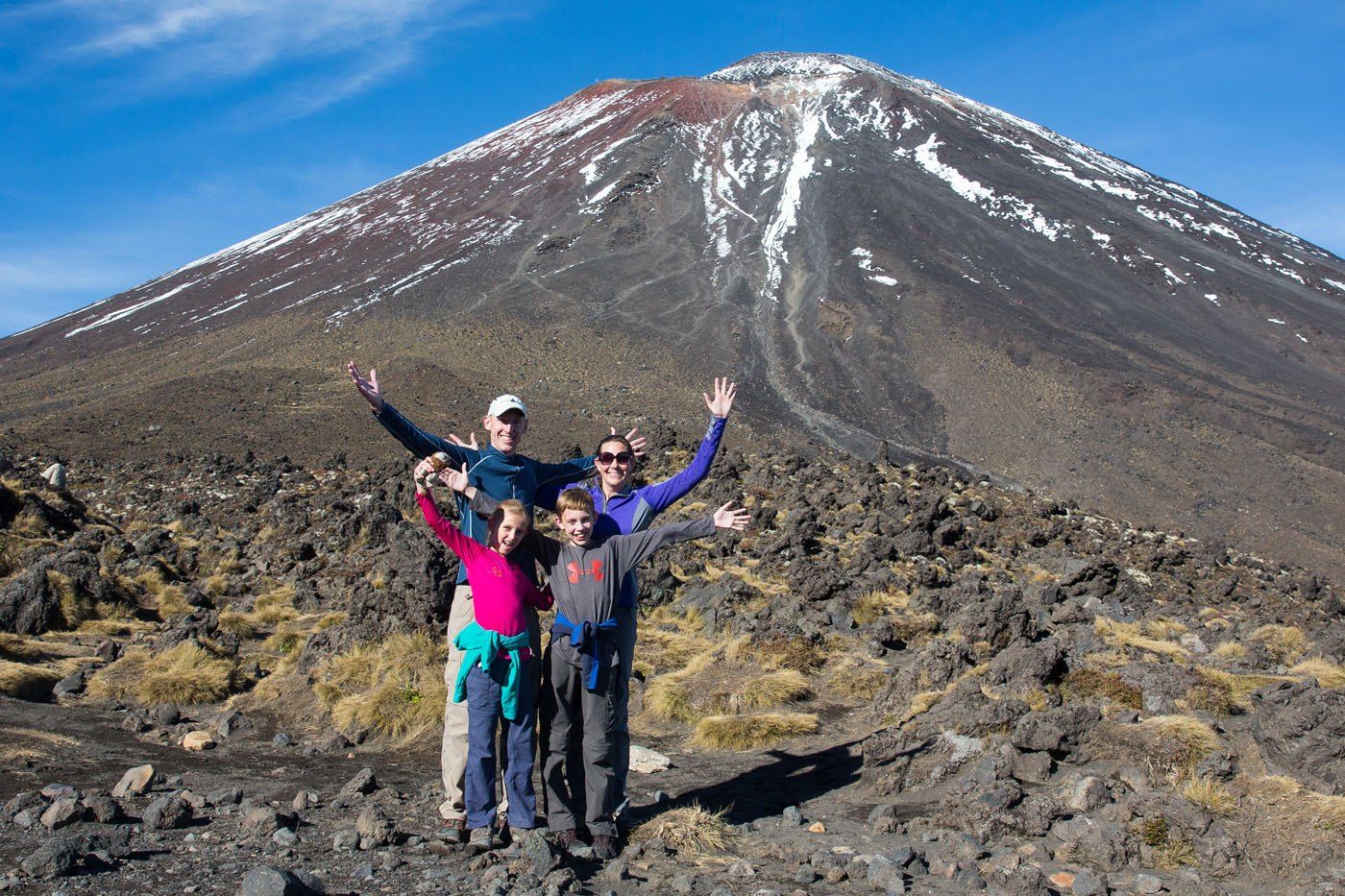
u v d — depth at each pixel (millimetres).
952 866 6164
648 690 11758
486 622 6359
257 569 21375
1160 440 115875
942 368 137000
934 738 8500
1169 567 27672
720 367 137250
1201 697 9758
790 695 11359
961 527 24688
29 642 12914
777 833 7105
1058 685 10242
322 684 11086
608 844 6375
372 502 24984
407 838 6391
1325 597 28422
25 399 123688
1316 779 7312
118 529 25469
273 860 5820
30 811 6418
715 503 27641
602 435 93250
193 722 10367
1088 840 6508
